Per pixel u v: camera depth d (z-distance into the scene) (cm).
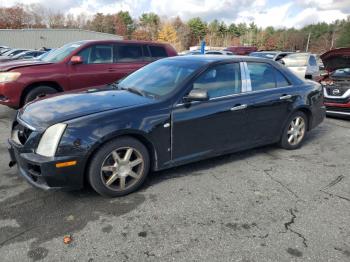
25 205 333
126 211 327
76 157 317
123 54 764
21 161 330
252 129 455
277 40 9025
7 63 706
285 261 260
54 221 307
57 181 316
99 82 727
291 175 422
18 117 362
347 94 723
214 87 413
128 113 346
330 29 8756
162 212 326
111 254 264
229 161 465
